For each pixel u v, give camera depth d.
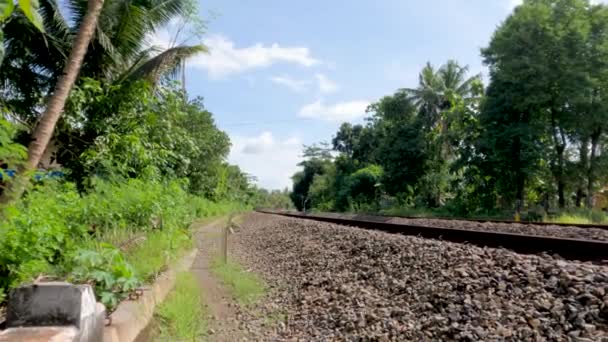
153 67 9.95
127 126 9.33
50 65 9.77
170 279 5.04
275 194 98.38
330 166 58.31
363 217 20.89
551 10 21.08
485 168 22.47
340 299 4.72
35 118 9.48
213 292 5.68
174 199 7.79
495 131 21.38
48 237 3.21
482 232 6.91
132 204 5.95
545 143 21.28
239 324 4.53
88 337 1.93
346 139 62.28
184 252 7.41
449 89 35.50
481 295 3.63
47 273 3.29
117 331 2.82
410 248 5.82
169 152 10.02
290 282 6.15
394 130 32.12
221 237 13.06
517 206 21.08
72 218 4.43
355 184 39.22
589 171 22.56
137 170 9.14
